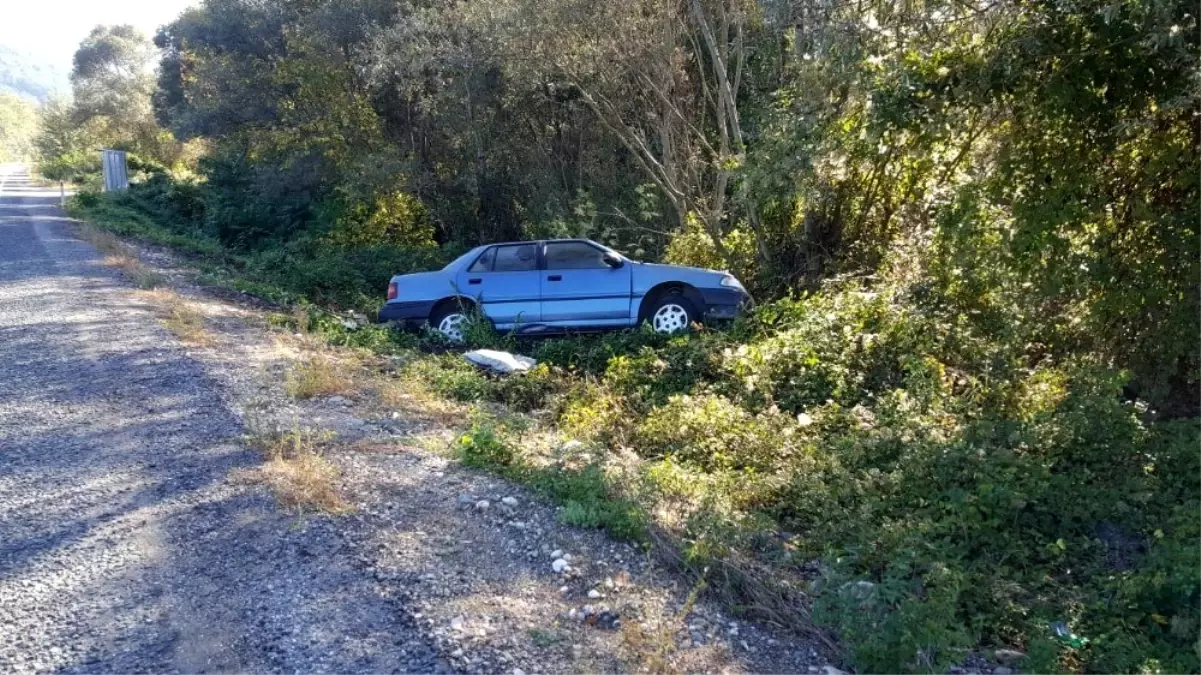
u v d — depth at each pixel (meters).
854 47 8.71
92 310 12.25
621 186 21.34
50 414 7.30
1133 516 5.84
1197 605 4.70
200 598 4.26
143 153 65.25
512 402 9.18
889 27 8.58
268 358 9.73
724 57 16.41
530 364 10.84
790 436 7.43
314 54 24.89
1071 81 7.38
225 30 29.47
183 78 42.69
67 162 64.44
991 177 8.18
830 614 4.17
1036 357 8.98
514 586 4.47
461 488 5.80
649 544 5.00
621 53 16.83
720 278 12.35
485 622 4.06
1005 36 7.49
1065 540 5.64
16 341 10.24
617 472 6.03
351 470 6.05
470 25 19.64
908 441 6.76
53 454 6.30
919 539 5.14
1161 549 5.20
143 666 3.69
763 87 17.73
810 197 11.73
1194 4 6.46
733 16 16.41
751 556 5.18
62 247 21.17
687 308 12.26
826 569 4.84
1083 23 7.16
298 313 12.55
